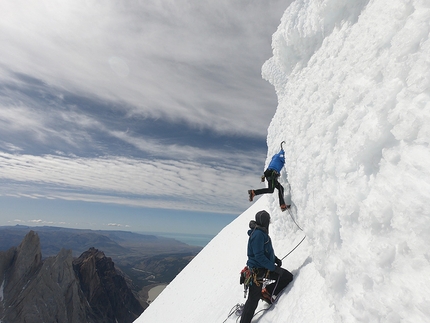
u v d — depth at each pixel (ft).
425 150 4.38
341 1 11.76
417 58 5.02
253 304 10.63
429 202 3.91
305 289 8.95
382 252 4.59
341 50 10.16
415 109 4.63
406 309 3.91
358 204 5.52
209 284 27.76
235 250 29.91
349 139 6.60
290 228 15.14
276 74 21.99
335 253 6.25
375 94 6.09
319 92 10.98
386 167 5.08
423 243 3.93
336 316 5.82
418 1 5.78
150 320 36.58
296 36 16.17
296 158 11.90
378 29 7.33
